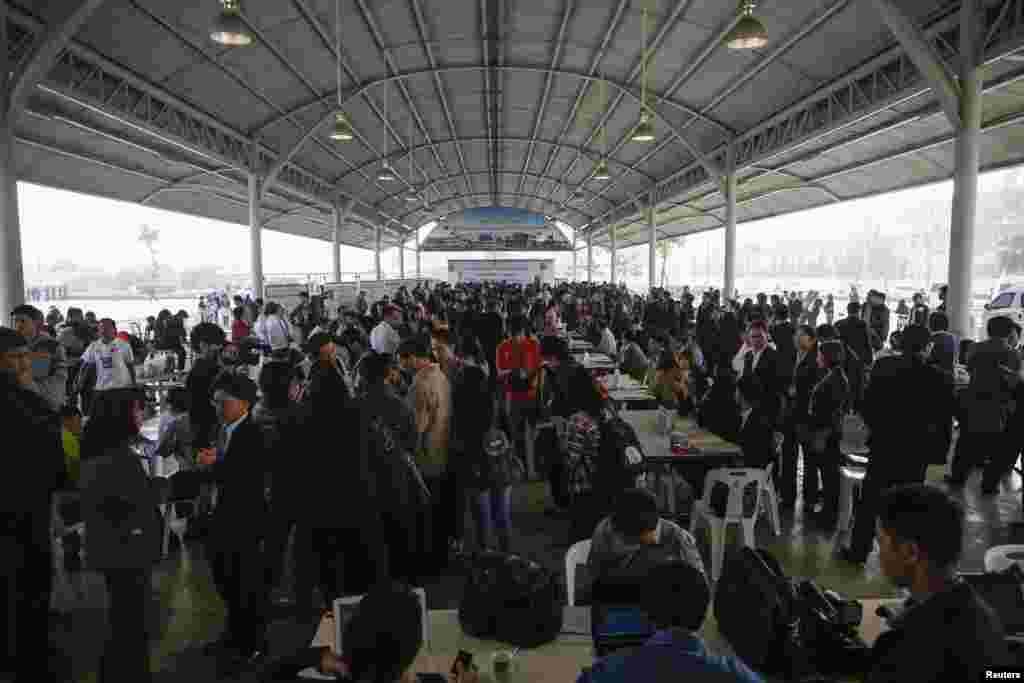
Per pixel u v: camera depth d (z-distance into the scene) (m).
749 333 6.02
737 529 5.17
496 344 8.88
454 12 12.85
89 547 2.89
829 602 2.24
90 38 9.52
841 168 15.81
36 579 3.09
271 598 4.23
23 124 11.52
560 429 5.63
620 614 1.95
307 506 3.36
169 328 11.42
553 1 12.26
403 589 1.52
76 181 15.25
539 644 2.31
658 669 1.37
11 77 7.60
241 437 3.40
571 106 18.81
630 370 8.48
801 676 2.04
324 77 14.59
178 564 4.84
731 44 6.92
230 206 23.52
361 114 18.06
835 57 10.90
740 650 2.12
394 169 25.72
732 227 16.38
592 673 1.43
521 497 6.28
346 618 2.07
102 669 2.93
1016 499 6.03
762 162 16.58
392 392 4.18
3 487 2.92
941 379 4.19
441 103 18.77
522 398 7.05
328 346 4.35
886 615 2.34
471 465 4.54
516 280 38.09
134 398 2.99
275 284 15.41
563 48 14.46
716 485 4.66
